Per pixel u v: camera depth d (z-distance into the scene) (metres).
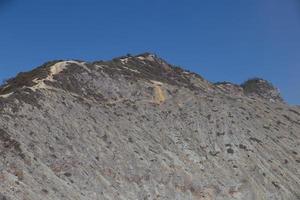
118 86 77.81
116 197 53.38
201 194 61.50
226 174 66.44
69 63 77.81
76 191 49.75
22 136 52.38
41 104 61.00
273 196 65.81
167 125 72.31
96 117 65.81
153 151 64.75
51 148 53.72
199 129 73.94
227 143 72.62
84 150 57.19
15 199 41.12
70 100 66.12
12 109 56.34
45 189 46.03
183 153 67.50
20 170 46.28
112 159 58.84
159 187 59.16
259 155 72.50
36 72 74.12
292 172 72.12
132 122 69.44
